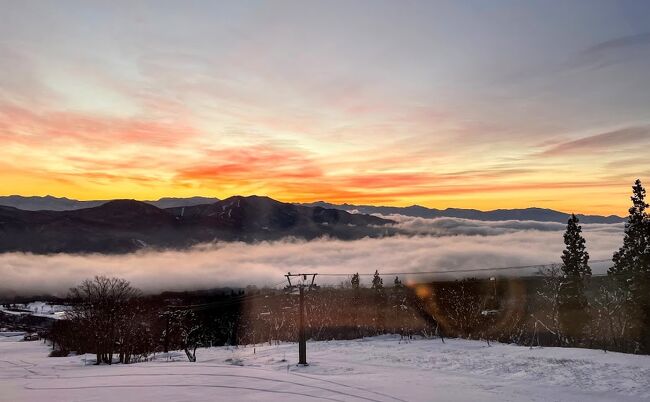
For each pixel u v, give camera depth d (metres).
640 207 71.69
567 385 35.72
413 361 52.44
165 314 106.31
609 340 71.88
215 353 86.06
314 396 36.34
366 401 33.88
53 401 37.88
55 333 133.62
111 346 90.38
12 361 97.94
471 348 62.38
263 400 35.62
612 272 73.44
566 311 76.19
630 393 32.25
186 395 38.72
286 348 77.44
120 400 37.31
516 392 34.47
